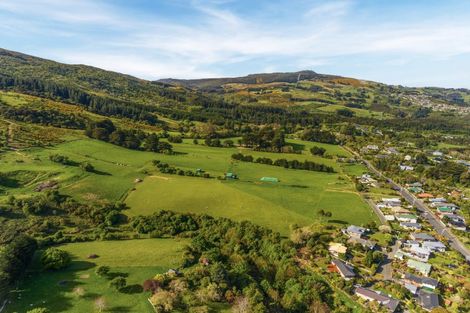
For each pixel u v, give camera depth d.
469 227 137.75
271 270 94.94
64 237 103.50
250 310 71.81
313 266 99.81
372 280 94.94
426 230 132.00
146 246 101.44
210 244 103.81
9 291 73.25
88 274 82.06
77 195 132.88
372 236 122.94
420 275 98.00
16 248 80.69
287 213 137.62
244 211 136.38
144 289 75.88
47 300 70.75
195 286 79.38
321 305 80.75
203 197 146.25
